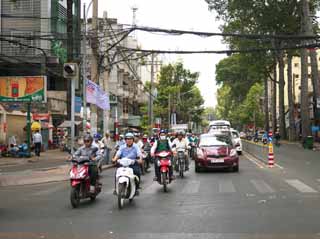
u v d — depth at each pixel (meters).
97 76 26.34
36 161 28.98
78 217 10.98
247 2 47.34
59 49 36.94
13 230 9.55
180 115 93.50
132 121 70.56
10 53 39.31
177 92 84.88
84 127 25.00
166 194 14.80
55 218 10.88
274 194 14.30
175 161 20.38
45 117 36.84
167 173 16.05
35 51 39.28
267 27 49.62
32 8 38.88
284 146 51.28
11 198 14.61
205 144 23.30
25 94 32.12
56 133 43.38
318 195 14.03
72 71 22.17
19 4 38.78
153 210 11.77
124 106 68.00
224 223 9.91
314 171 22.47
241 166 26.06
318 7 50.91
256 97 107.38
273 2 47.34
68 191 16.31
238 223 9.89
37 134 32.31
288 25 49.12
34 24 38.97
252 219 10.30
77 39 26.56
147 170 23.95
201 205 12.40
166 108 81.81
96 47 26.09
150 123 57.62
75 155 13.17
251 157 34.38
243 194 14.41
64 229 9.59
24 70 39.00
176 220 10.34
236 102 118.19
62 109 42.59
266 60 61.38
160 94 83.56
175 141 20.78
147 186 17.16
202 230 9.27
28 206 12.84
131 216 10.98
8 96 32.31
